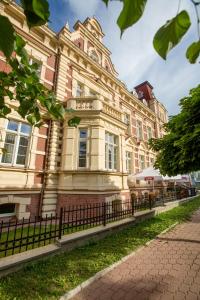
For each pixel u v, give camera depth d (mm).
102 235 6027
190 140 5219
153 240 6066
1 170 7793
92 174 9188
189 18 622
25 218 8125
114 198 9875
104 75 13977
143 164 17938
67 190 9094
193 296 3213
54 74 10602
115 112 11695
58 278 3621
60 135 10000
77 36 12531
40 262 4152
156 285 3559
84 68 12242
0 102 1961
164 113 26047
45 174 9195
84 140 9961
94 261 4375
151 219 8805
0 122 8023
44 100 1958
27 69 1733
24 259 3885
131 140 16281
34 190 8625
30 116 2094
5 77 1837
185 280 3695
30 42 9664
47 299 3053
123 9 583
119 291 3385
